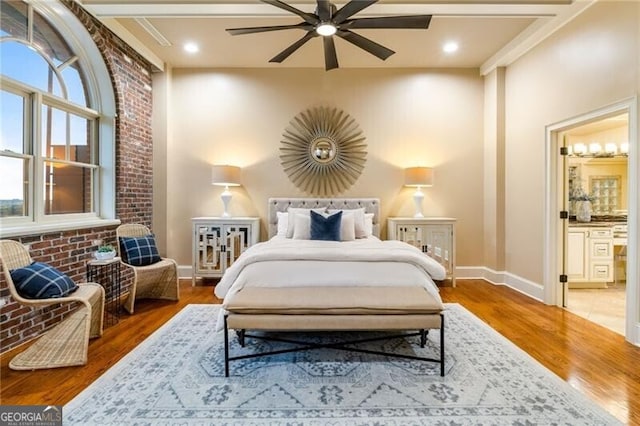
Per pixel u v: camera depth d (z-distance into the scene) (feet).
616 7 9.16
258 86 16.03
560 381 6.95
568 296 13.25
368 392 6.57
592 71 10.03
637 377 7.12
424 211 16.16
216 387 6.75
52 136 10.50
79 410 6.01
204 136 16.02
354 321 7.18
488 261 15.79
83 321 7.84
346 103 16.08
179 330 9.75
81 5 10.46
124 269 12.83
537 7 10.27
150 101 15.25
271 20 11.75
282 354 8.16
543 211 12.41
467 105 16.06
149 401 6.28
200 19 11.74
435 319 7.16
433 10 10.57
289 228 13.79
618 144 15.46
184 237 16.06
